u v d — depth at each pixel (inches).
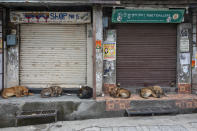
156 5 211.6
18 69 227.3
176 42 235.6
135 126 173.8
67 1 189.0
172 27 233.6
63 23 225.5
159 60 236.1
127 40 232.8
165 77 237.8
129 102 204.4
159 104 208.7
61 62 231.9
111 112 202.5
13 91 213.5
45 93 212.7
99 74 215.2
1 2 186.5
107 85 229.3
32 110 196.2
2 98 206.1
